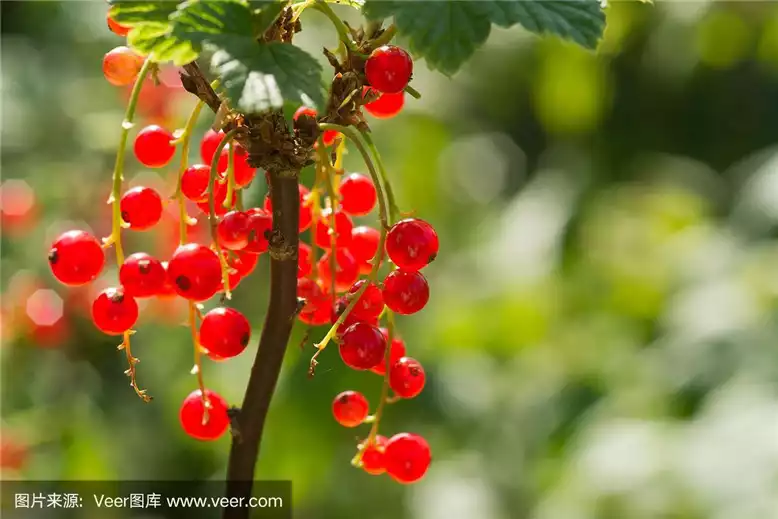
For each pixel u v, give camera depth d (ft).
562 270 26.96
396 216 8.43
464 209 31.04
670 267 25.00
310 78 6.92
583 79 26.55
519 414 24.44
